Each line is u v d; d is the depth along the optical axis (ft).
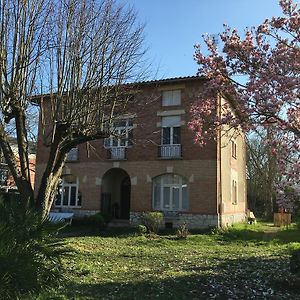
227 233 69.62
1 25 35.81
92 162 85.15
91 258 40.52
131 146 81.66
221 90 31.65
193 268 35.63
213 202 73.41
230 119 31.99
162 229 74.18
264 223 107.65
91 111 38.99
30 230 18.08
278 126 31.09
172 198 77.87
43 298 18.48
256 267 36.32
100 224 74.74
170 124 78.43
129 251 47.47
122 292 25.72
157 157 78.64
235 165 94.68
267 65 29.99
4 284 15.12
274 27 31.12
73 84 38.19
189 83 77.15
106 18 40.09
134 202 79.87
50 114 44.19
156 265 37.22
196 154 75.66
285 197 31.12
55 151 38.86
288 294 26.61
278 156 31.68
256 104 29.35
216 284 28.96
